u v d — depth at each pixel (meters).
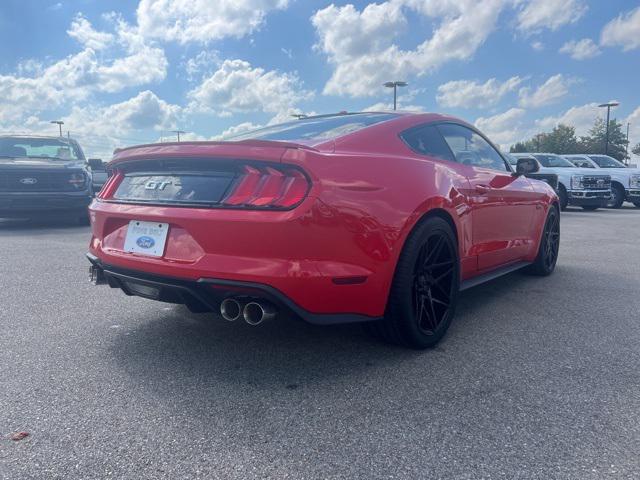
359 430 2.26
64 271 5.52
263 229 2.60
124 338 3.42
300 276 2.61
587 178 15.98
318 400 2.54
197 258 2.74
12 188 9.05
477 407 2.47
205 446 2.13
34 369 2.90
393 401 2.53
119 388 2.67
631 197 17.95
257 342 3.35
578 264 6.22
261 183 2.70
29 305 4.19
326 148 2.87
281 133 3.47
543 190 5.19
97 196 3.49
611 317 3.95
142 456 2.06
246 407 2.47
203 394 2.61
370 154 3.04
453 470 1.97
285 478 1.93
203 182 2.84
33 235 8.56
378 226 2.84
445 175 3.44
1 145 10.21
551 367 2.95
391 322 3.09
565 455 2.07
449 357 3.11
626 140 62.25
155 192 2.99
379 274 2.86
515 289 4.90
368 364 3.00
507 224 4.41
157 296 3.01
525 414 2.40
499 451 2.10
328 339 3.41
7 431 2.24
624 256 6.82
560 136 66.31
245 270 2.62
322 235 2.65
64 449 2.11
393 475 1.95
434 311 3.35
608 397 2.58
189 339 3.40
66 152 10.48
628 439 2.19
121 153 3.25
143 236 2.98
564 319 3.90
